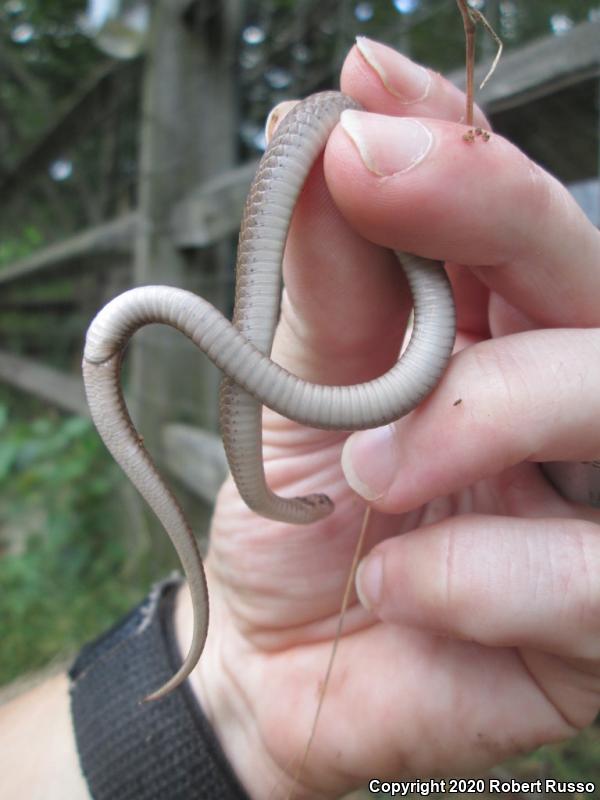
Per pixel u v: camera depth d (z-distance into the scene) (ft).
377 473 0.31
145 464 0.31
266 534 0.45
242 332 0.29
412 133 0.26
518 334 0.30
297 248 0.31
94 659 0.50
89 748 0.45
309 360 0.35
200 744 0.43
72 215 2.21
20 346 2.83
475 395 0.29
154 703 0.45
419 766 0.39
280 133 0.29
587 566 0.30
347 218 0.28
